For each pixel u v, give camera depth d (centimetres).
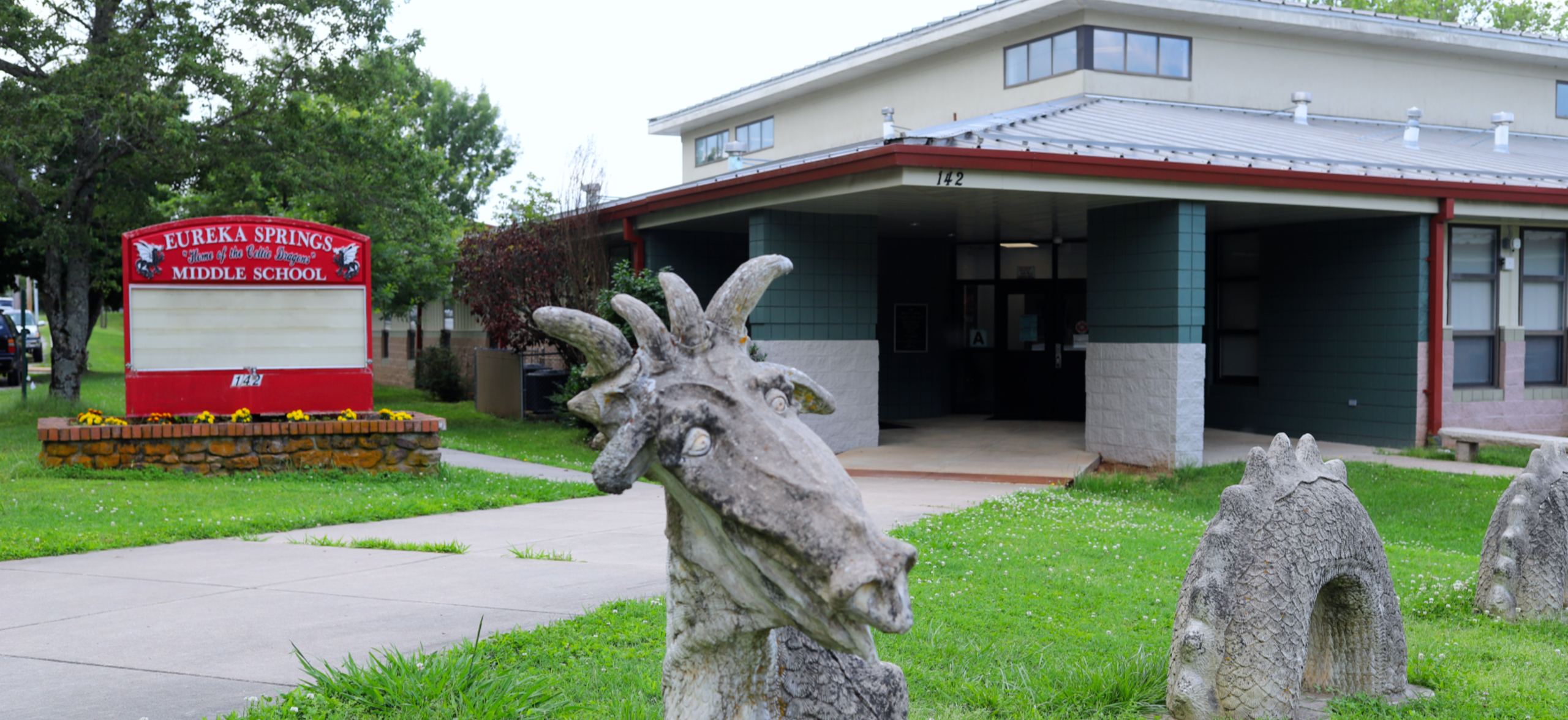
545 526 919
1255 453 478
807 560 179
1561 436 1708
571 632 555
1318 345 1708
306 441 1167
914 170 1204
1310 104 2138
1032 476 1282
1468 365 1672
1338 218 1644
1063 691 489
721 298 215
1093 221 1477
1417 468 1393
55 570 717
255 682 479
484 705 448
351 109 1964
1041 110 1717
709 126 3084
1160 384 1364
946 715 463
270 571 717
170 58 1675
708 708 241
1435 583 746
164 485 1064
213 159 1750
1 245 2567
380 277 2152
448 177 4197
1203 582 455
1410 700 506
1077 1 1903
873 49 2334
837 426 1505
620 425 201
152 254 1195
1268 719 448
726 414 195
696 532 211
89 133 1719
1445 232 1550
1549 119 2411
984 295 2045
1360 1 3984
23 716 434
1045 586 711
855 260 1517
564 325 202
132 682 479
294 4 1689
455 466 1292
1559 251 1758
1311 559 461
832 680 281
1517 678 541
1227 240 1884
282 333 1248
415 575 706
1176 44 2012
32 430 1509
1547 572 662
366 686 455
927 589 690
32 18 1645
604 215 1725
